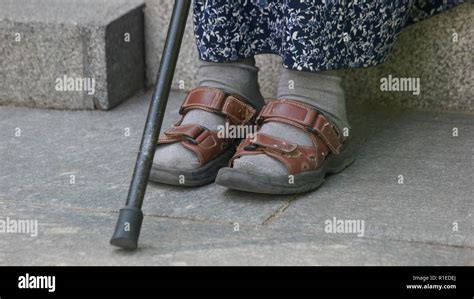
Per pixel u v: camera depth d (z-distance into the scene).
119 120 2.79
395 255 1.84
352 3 2.18
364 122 2.68
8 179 2.31
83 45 2.84
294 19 2.12
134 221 1.84
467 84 2.72
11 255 1.85
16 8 2.99
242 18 2.27
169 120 2.73
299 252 1.85
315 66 2.15
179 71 2.98
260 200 2.15
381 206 2.09
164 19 2.98
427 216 2.03
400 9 2.31
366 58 2.27
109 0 3.05
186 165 2.21
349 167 2.35
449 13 2.67
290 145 2.16
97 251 1.87
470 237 1.92
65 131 2.69
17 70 2.92
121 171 2.36
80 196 2.20
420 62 2.74
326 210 2.08
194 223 2.02
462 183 2.23
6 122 2.78
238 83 2.33
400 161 2.38
